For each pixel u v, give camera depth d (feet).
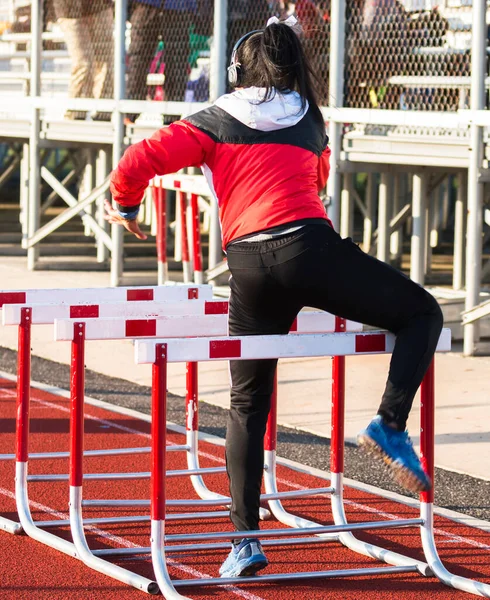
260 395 35.88
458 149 77.82
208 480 50.19
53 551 40.11
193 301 41.52
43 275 114.11
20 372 41.65
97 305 40.65
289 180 33.55
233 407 36.24
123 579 36.88
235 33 91.56
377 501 47.09
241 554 36.40
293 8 85.92
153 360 34.01
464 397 66.13
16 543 40.96
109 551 39.24
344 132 87.66
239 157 33.63
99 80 107.14
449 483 49.52
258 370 35.24
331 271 33.06
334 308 33.88
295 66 34.50
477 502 46.88
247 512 36.47
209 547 38.63
